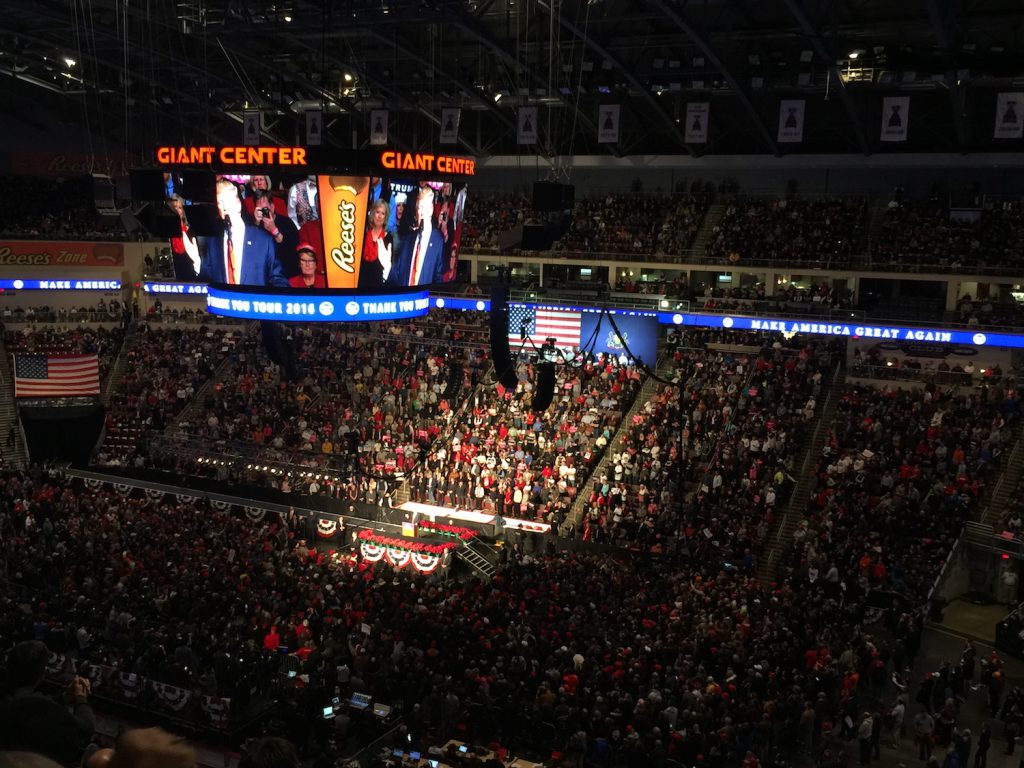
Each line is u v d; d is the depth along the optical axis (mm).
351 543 42875
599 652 26344
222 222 30359
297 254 30203
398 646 26406
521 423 47531
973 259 49531
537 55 49688
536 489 43219
